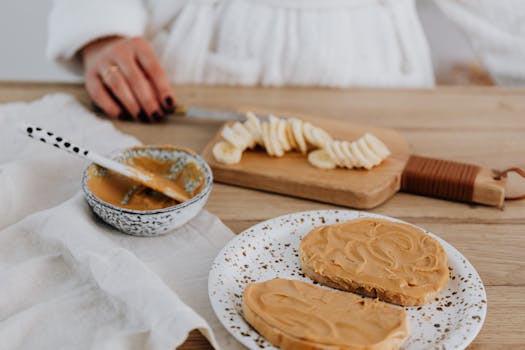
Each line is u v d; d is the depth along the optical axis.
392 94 0.94
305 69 1.00
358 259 0.58
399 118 0.87
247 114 0.78
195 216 0.66
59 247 0.58
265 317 0.51
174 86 0.95
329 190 0.69
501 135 0.83
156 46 1.02
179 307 0.51
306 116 0.84
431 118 0.87
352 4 0.99
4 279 0.55
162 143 0.80
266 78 1.00
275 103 0.91
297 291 0.54
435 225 0.67
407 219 0.67
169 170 0.70
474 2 1.03
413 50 1.04
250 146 0.76
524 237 0.65
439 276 0.56
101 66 0.86
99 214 0.62
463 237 0.65
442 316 0.54
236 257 0.59
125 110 0.86
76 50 0.94
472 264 0.61
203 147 0.79
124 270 0.55
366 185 0.69
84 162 0.74
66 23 0.93
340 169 0.73
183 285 0.58
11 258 0.59
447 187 0.70
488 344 0.53
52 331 0.52
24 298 0.55
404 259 0.58
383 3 1.00
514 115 0.88
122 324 0.52
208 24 1.00
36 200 0.68
